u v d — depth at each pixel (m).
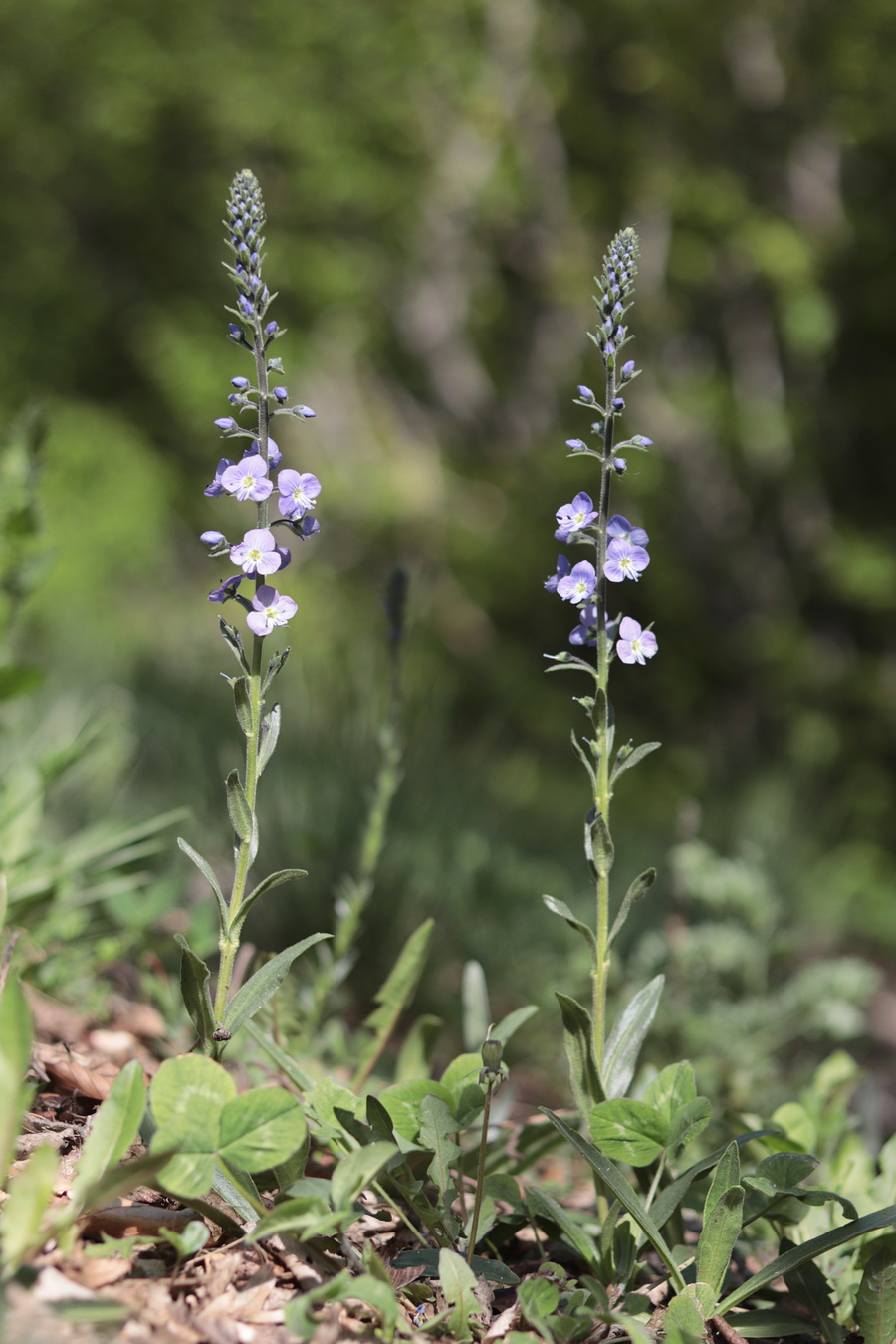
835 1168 1.94
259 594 1.41
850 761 10.66
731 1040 3.30
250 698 1.42
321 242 12.23
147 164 12.20
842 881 7.71
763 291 11.45
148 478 11.11
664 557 11.51
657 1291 1.55
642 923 4.49
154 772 4.76
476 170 11.93
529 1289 1.37
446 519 12.18
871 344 11.78
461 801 4.50
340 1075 2.32
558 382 12.30
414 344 12.76
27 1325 1.19
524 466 12.50
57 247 12.41
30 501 2.58
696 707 11.27
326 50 11.99
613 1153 1.48
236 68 11.80
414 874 3.82
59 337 12.04
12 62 11.85
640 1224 1.42
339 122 11.94
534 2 11.64
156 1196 1.51
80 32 11.73
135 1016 2.45
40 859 2.43
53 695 4.85
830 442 11.73
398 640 2.58
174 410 12.22
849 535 11.36
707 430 11.43
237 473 1.41
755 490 11.65
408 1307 1.45
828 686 11.14
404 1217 1.52
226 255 12.36
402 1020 3.75
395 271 12.52
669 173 11.26
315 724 4.35
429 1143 1.50
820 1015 3.45
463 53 11.75
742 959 3.54
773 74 11.07
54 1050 1.97
